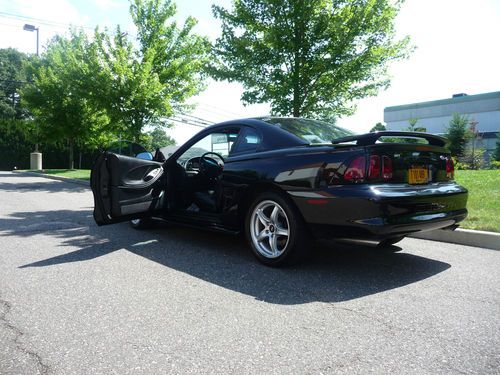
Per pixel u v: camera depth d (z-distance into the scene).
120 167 3.98
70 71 15.13
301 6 8.70
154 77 14.05
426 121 41.38
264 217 3.44
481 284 2.94
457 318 2.32
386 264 3.49
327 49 9.10
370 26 8.84
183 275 3.14
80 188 12.09
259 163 3.43
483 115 37.62
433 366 1.78
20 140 29.20
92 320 2.27
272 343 2.00
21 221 5.74
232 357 1.86
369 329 2.17
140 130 14.66
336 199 2.89
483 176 8.60
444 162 3.43
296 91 9.25
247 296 2.68
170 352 1.91
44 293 2.70
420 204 2.97
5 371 1.73
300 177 3.10
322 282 2.98
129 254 3.80
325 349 1.94
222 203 3.75
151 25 14.64
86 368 1.76
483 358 1.86
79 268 3.31
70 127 20.95
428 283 2.96
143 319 2.29
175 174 4.48
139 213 4.21
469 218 4.76
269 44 9.18
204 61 10.13
